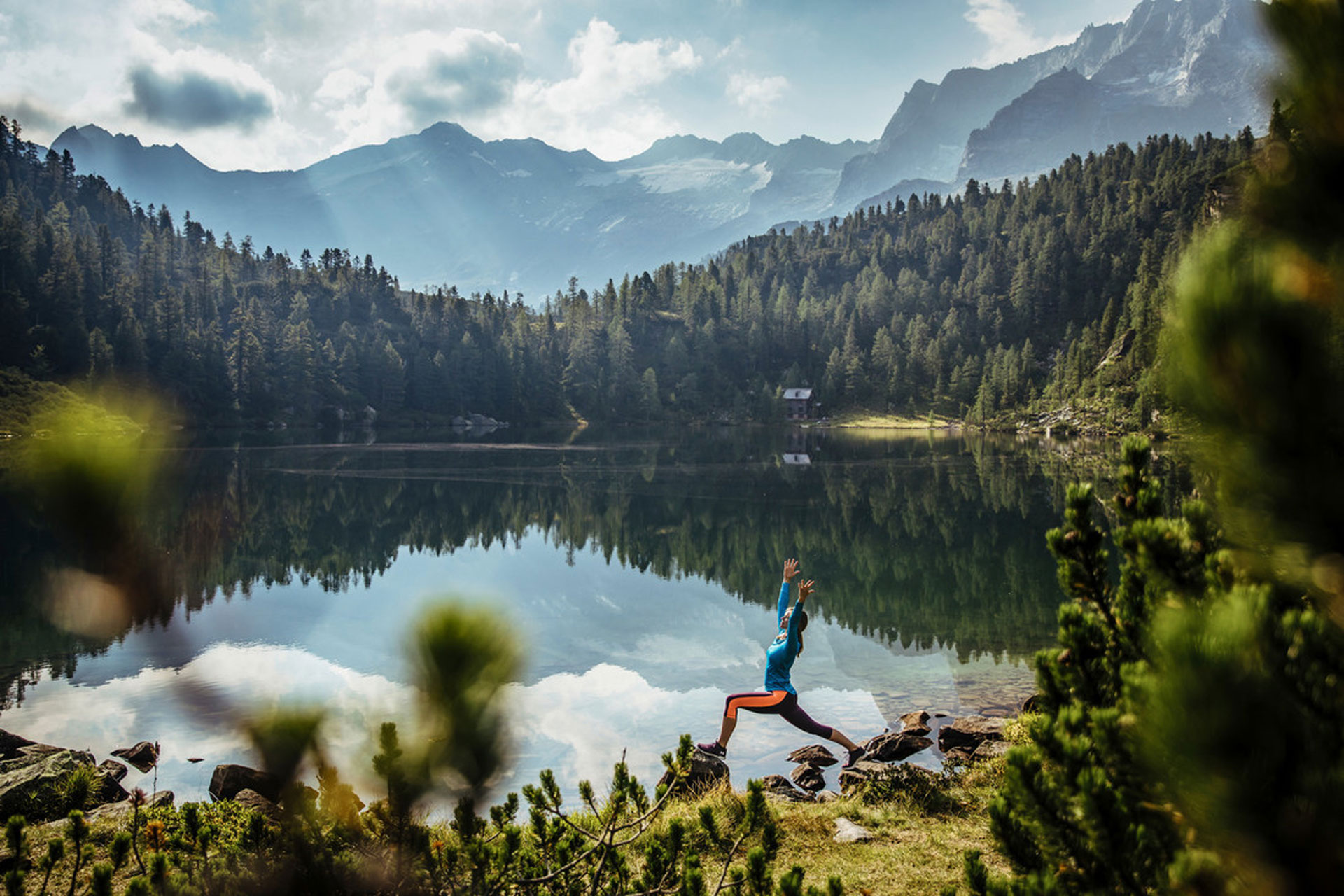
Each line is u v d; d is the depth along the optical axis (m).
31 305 111.06
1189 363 1.52
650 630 18.77
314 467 63.12
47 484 0.90
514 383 151.62
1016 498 44.53
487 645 1.46
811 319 180.62
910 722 12.72
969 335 172.62
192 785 10.01
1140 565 3.28
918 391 155.25
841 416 154.25
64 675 14.27
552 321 185.88
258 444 90.25
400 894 2.68
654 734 11.98
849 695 14.40
